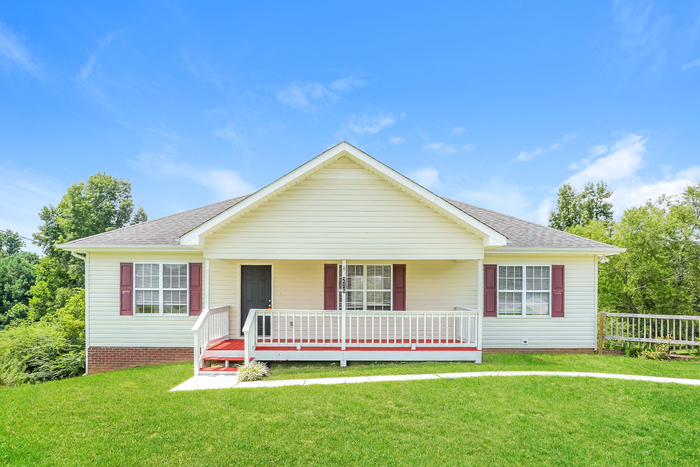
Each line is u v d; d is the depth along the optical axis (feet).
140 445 16.72
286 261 40.04
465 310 36.45
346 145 32.45
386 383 26.11
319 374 29.60
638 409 21.58
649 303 68.33
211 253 33.14
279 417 19.90
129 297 38.81
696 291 69.46
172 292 39.22
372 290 40.04
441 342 36.81
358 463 15.49
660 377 29.01
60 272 108.58
